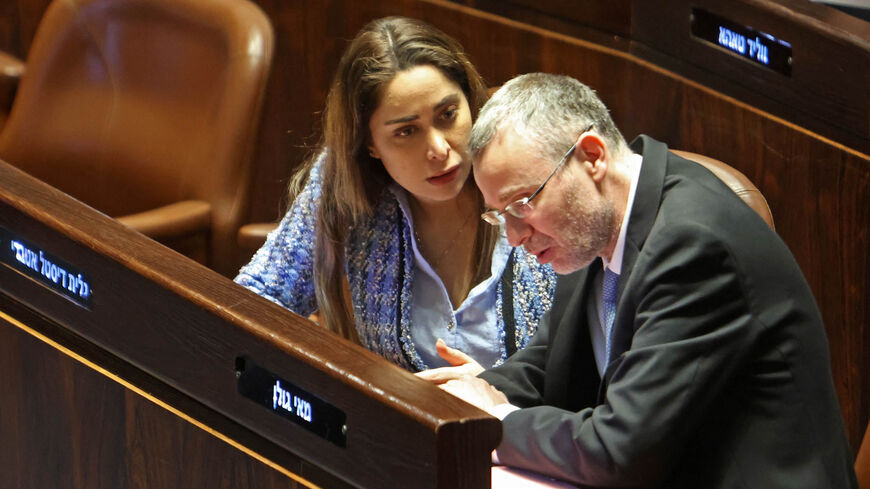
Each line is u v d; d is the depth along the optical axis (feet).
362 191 23.29
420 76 21.71
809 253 28.27
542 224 17.90
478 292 23.06
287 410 16.65
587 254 18.12
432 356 23.63
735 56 29.30
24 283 20.59
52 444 20.98
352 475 15.96
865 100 26.18
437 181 22.12
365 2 37.70
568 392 20.07
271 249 25.07
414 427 14.90
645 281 17.24
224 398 17.57
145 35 32.68
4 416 21.84
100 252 18.88
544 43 34.22
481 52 35.73
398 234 23.67
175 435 18.65
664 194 17.76
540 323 21.74
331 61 38.86
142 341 18.65
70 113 33.60
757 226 17.58
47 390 20.77
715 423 17.53
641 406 16.81
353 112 22.25
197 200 31.04
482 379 20.58
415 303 23.71
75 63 33.76
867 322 27.45
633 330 17.67
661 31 31.45
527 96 17.93
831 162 27.22
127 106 32.91
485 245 23.12
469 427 14.83
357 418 15.66
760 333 16.99
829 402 17.49
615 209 17.97
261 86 30.76
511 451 18.22
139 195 32.68
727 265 16.93
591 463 17.22
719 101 29.81
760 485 17.06
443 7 36.14
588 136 17.69
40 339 20.53
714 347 16.85
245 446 17.63
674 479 17.80
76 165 33.53
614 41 32.86
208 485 18.47
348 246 24.00
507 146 17.75
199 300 17.44
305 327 16.84
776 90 28.35
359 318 24.18
